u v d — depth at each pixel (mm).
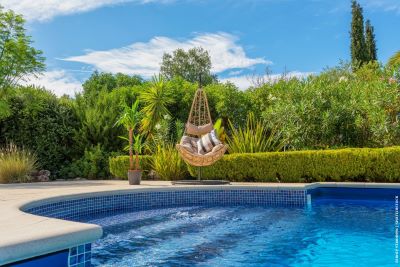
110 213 7086
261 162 10203
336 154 9484
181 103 15562
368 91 11344
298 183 9586
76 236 2744
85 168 13797
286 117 11602
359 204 8148
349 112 11312
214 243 4750
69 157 14711
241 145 11414
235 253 4270
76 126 14891
